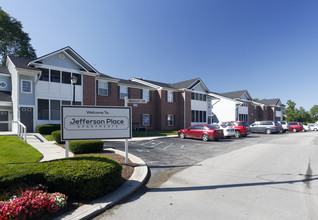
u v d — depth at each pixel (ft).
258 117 148.36
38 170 12.96
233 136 61.16
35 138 40.09
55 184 12.61
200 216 10.86
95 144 28.48
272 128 74.18
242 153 31.76
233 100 115.75
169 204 12.57
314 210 11.46
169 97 84.79
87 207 11.55
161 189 15.48
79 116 20.08
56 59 55.47
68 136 19.56
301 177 18.33
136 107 75.66
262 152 32.73
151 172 20.56
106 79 66.49
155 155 29.55
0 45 90.43
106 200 12.62
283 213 11.10
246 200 13.03
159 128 80.59
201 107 95.14
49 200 10.73
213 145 40.93
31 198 10.46
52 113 54.70
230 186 15.93
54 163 14.71
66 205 11.44
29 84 50.01
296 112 171.12
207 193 14.42
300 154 30.76
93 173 13.05
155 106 82.74
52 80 54.65
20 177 11.93
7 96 55.98
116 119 21.50
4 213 9.07
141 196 14.02
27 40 98.37
